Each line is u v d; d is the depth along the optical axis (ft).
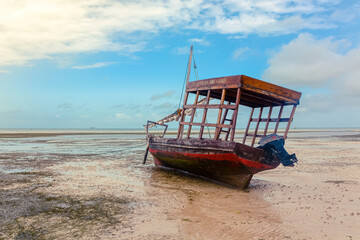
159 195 31.14
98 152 73.46
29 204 26.27
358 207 26.68
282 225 22.00
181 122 42.47
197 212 25.35
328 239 19.16
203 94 43.75
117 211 24.84
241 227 21.49
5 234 19.33
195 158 38.34
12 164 50.31
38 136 151.12
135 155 68.23
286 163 33.73
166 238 19.04
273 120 41.78
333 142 116.88
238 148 31.91
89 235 19.30
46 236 19.06
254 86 33.35
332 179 40.86
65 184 35.06
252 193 33.50
